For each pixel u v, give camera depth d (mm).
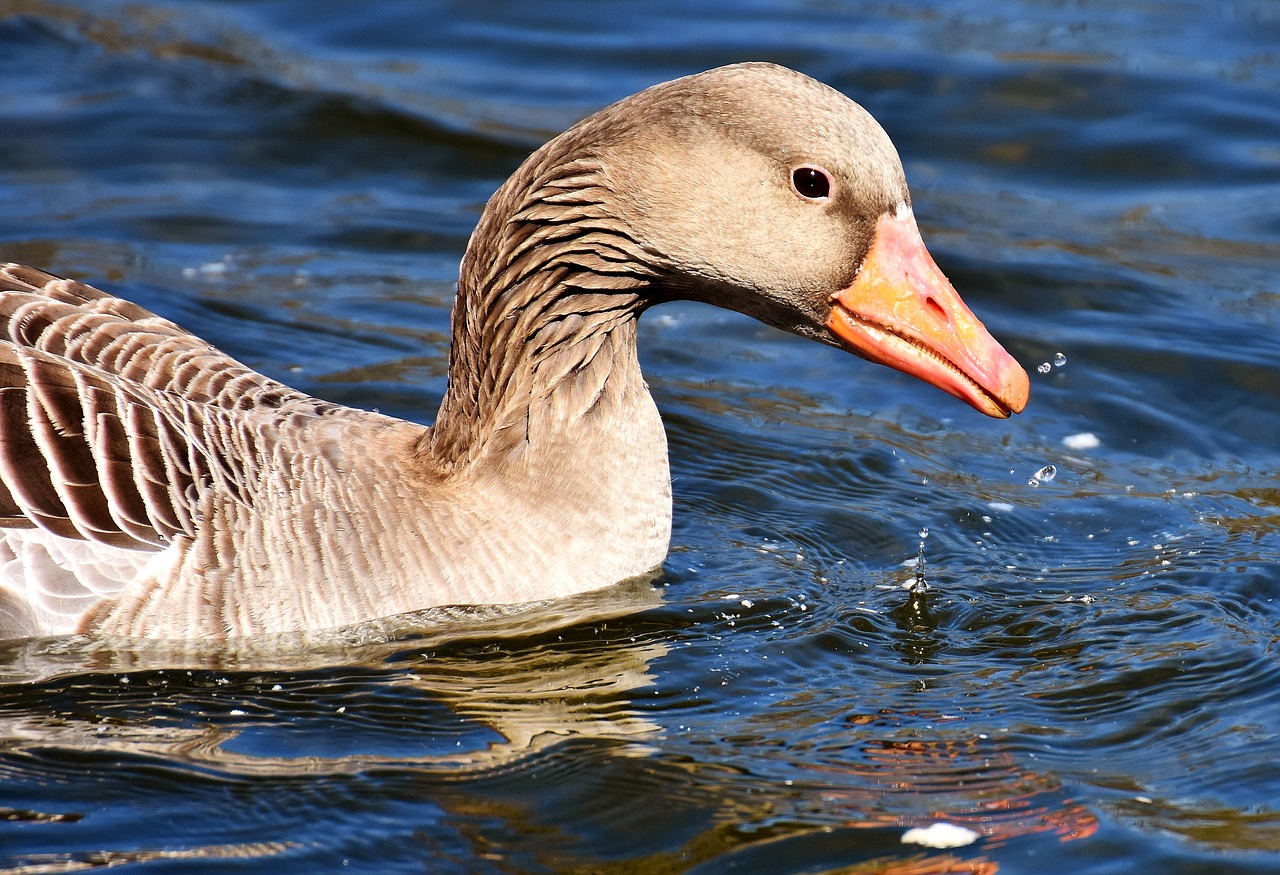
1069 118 23312
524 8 27062
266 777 10758
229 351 17562
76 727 11289
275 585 12133
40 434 11789
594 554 13055
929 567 14148
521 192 12555
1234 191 21766
